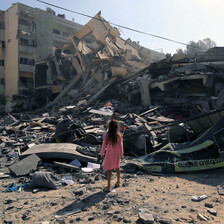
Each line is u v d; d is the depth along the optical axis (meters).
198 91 16.20
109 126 4.66
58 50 35.31
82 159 6.77
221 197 3.99
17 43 39.47
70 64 35.34
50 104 29.53
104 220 3.28
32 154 6.79
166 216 3.30
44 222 3.26
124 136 7.91
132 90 19.78
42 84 38.94
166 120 12.65
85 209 3.64
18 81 39.34
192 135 7.54
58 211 3.67
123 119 13.82
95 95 23.23
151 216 3.21
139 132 7.61
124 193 4.35
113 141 4.53
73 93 29.28
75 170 6.24
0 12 41.88
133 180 5.27
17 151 9.25
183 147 6.41
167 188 4.61
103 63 29.56
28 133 13.72
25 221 3.35
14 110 34.22
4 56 42.12
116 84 24.59
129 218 3.28
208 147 6.40
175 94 17.58
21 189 4.98
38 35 42.19
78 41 34.16
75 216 3.45
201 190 4.40
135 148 7.77
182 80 16.59
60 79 34.12
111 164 4.52
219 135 5.76
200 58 18.80
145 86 18.05
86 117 16.44
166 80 16.75
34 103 34.50
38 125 15.55
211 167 5.37
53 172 6.12
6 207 3.93
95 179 5.43
